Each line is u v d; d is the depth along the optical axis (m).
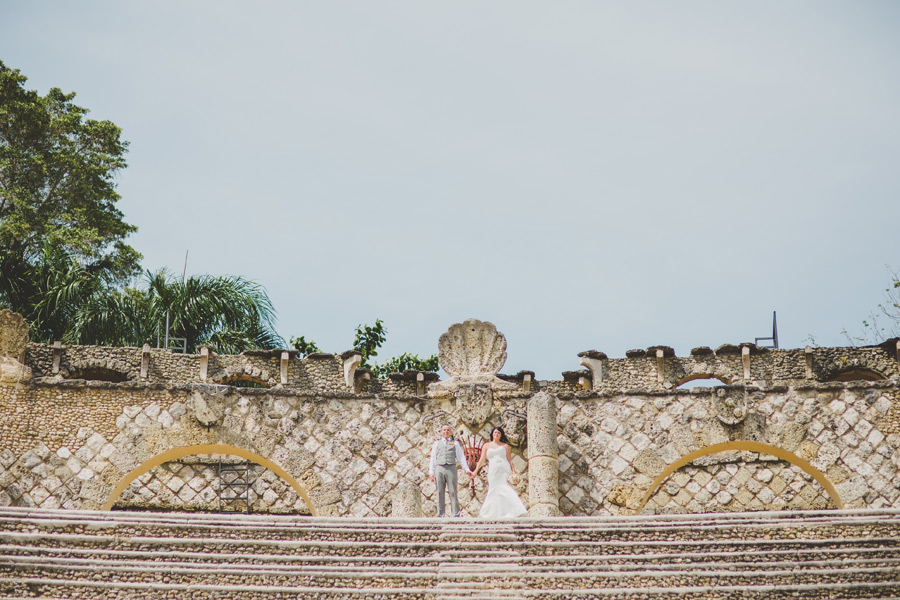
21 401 20.20
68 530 14.88
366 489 20.44
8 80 38.72
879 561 14.61
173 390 20.58
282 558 14.62
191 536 14.98
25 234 36.50
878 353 28.31
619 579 14.46
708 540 15.04
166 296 35.03
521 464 20.27
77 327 33.59
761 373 28.59
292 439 20.62
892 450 19.72
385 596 14.21
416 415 20.97
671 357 28.88
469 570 14.60
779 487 25.08
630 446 20.22
